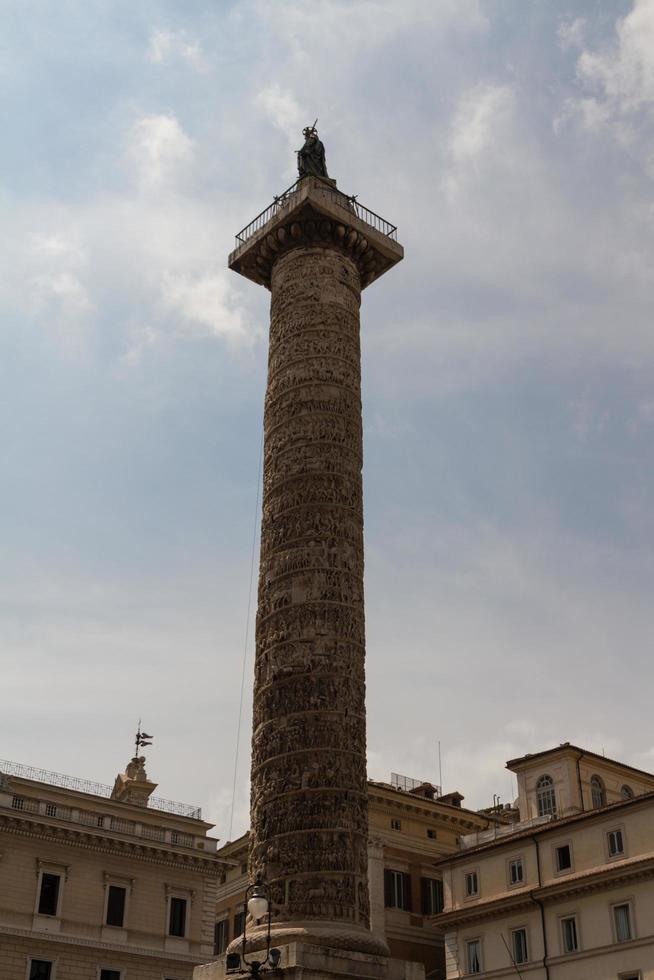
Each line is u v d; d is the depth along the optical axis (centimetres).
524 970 4600
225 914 5903
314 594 3016
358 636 3038
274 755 2873
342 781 2823
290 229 3538
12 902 4412
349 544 3122
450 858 5200
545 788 5522
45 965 4419
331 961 2542
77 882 4638
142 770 5753
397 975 2642
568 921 4528
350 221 3553
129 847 4831
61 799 4962
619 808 4491
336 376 3328
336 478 3180
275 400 3341
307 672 2925
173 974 4747
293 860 2730
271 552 3136
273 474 3238
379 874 5159
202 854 5047
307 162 3778
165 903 4875
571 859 4644
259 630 3084
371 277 3722
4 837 4503
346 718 2903
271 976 2520
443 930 5103
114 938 4638
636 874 4284
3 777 4747
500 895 4875
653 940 4147
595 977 4303
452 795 5931
